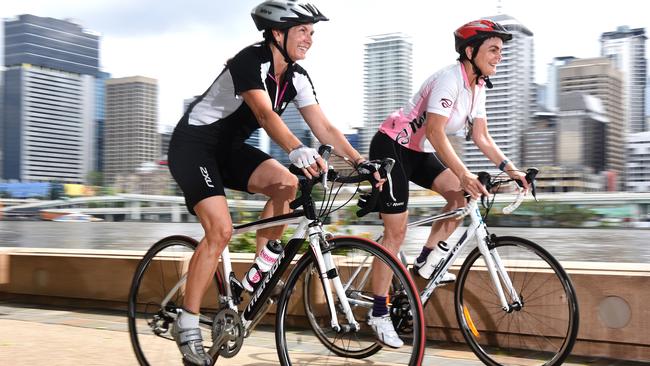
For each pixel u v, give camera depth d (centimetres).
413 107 361
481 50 338
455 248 350
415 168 375
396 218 350
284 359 295
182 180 301
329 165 273
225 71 297
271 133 279
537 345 355
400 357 361
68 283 538
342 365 329
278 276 295
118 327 454
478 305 371
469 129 365
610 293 352
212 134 303
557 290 343
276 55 295
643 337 345
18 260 559
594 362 351
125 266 518
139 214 8531
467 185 332
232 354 303
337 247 287
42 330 441
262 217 313
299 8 288
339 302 288
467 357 368
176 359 342
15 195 12212
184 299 305
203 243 301
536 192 337
